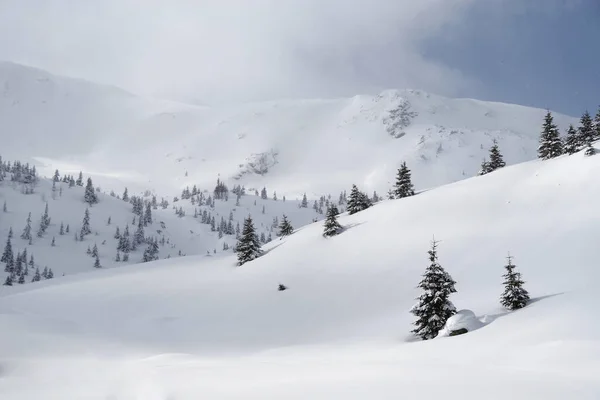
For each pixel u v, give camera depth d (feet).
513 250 144.15
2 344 65.77
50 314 149.48
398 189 264.52
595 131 241.55
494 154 284.61
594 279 97.50
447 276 92.84
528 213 170.30
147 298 171.83
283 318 134.41
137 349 81.82
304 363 49.55
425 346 69.31
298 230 265.34
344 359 59.21
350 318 125.29
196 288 182.39
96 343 79.61
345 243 198.39
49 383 45.14
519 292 88.38
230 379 38.50
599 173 173.17
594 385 29.81
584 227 141.49
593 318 61.21
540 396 27.30
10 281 501.97
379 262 169.58
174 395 34.09
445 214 193.16
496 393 28.40
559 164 199.11
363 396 29.27
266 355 77.05
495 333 67.97
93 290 192.65
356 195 262.06
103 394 39.27
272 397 30.73
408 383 32.40
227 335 119.55
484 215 180.65
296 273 179.63
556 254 128.88
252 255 220.64
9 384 44.93
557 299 82.07
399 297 135.03
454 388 30.17
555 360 46.37
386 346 79.00
